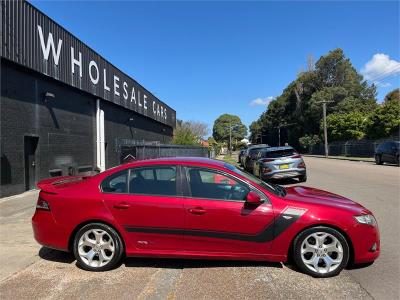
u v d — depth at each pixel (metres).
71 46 18.47
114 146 26.39
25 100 14.73
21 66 14.12
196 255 5.67
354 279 5.36
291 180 18.72
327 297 4.79
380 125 47.28
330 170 24.12
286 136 98.12
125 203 5.75
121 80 27.33
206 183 5.80
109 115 25.50
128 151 17.28
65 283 5.36
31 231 8.20
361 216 5.57
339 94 69.88
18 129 14.20
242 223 5.58
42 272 5.79
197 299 4.78
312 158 49.38
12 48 13.45
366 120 54.09
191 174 5.85
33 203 11.91
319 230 5.50
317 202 5.71
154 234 5.70
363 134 57.81
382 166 26.91
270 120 107.00
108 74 24.33
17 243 7.28
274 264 5.98
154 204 5.70
